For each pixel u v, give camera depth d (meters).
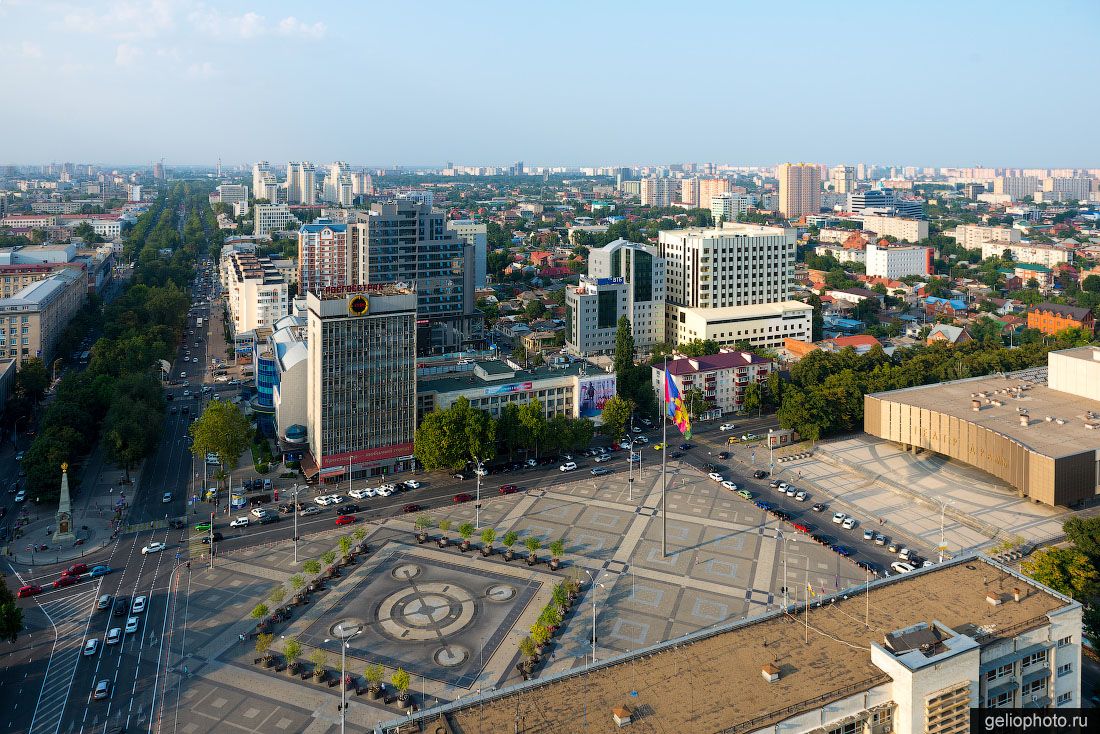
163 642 182.12
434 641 181.62
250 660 175.12
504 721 117.94
